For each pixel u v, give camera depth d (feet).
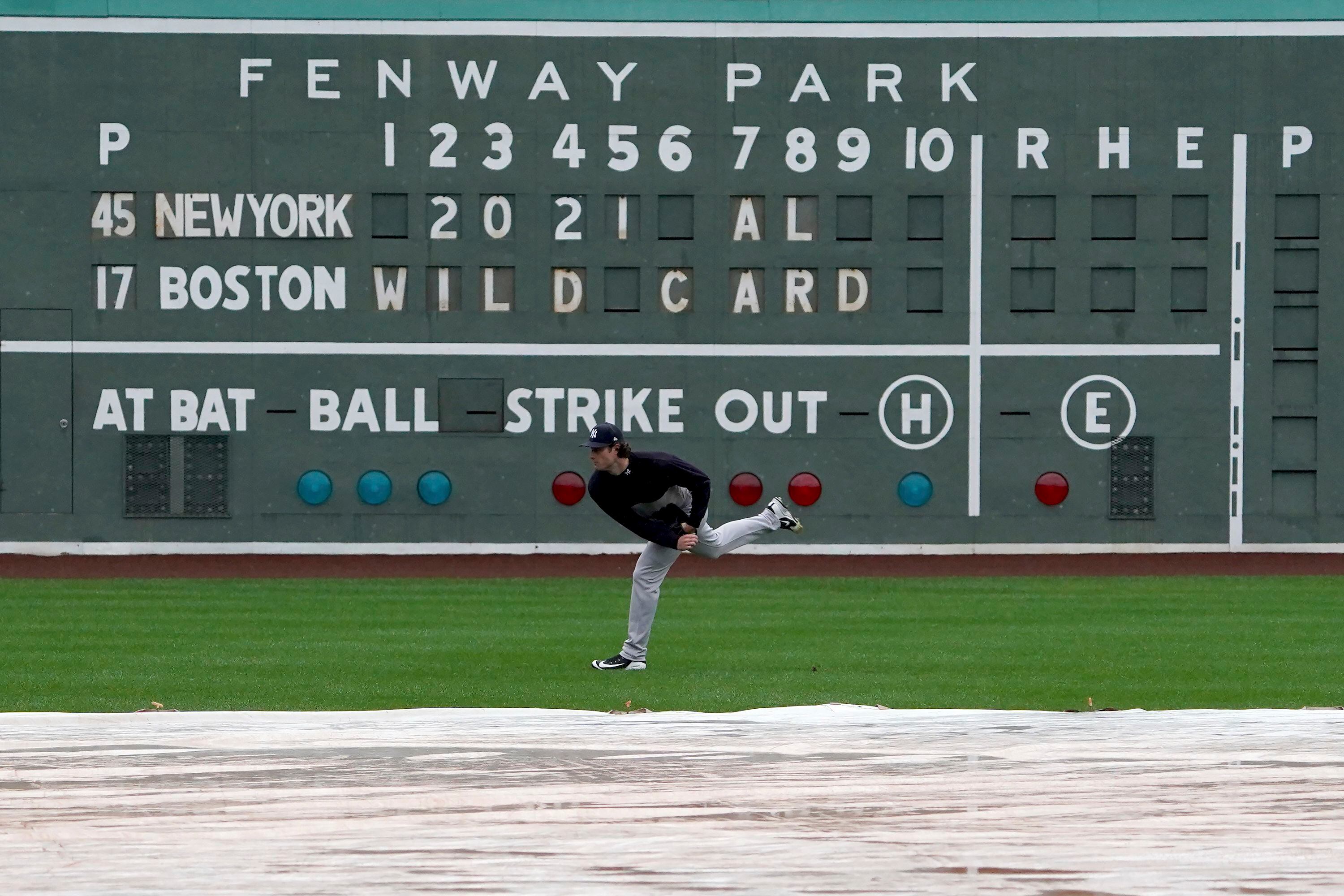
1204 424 196.54
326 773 70.90
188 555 194.70
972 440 196.85
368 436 195.93
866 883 53.52
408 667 107.34
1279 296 196.24
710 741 78.54
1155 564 189.47
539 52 196.24
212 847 58.08
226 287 195.00
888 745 77.36
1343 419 196.34
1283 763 73.26
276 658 112.27
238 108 195.00
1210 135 196.34
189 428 195.21
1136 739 78.79
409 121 195.62
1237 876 54.54
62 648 118.21
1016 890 52.80
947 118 196.85
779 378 196.54
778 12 197.06
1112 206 196.54
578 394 196.34
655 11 196.54
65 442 194.90
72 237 194.39
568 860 56.44
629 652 105.60
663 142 196.24
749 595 162.50
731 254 196.54
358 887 53.01
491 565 189.16
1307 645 120.37
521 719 83.97
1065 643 121.90
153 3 194.80
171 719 83.51
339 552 196.13
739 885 53.26
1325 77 196.13
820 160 196.44
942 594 163.02
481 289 195.93
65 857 56.65
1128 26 196.44
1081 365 196.65
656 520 103.09
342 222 195.31
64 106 194.29
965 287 196.54
